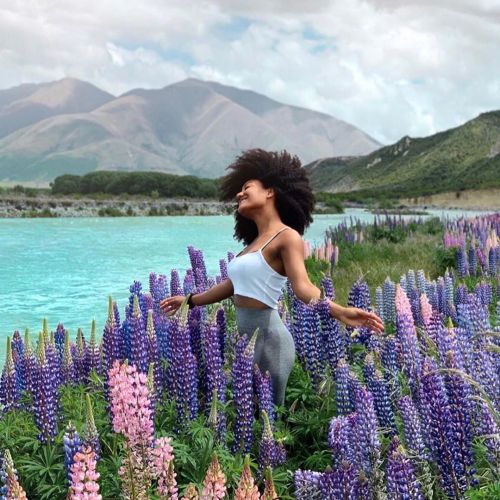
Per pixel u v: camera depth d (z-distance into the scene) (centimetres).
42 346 388
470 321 474
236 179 479
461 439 326
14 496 247
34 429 405
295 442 441
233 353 536
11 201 5003
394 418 403
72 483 243
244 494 243
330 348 483
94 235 2888
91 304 1192
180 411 410
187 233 3081
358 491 283
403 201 11206
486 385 374
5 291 1337
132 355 448
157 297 670
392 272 1230
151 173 9181
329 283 607
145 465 296
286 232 448
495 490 290
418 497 284
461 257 1100
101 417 411
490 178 15675
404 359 459
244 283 449
